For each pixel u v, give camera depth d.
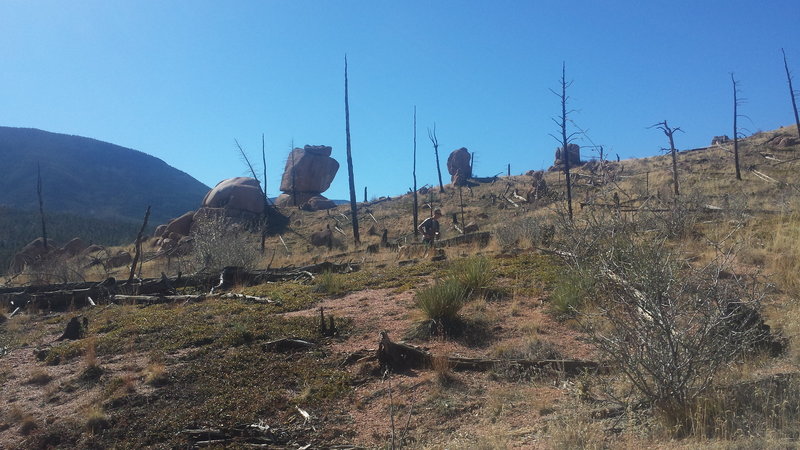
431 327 8.44
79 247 40.00
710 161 43.56
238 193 50.03
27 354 9.85
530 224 17.89
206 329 9.59
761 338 6.45
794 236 12.14
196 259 19.58
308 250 35.97
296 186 65.50
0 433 6.73
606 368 6.57
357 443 5.85
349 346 8.33
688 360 5.18
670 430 5.01
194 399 7.03
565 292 8.72
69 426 6.62
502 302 9.68
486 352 7.64
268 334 9.00
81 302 14.09
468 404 6.35
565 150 25.34
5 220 66.69
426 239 19.55
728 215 16.45
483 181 59.66
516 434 5.51
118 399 7.11
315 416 6.43
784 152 41.62
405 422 6.15
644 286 5.38
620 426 5.36
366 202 58.88
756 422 4.86
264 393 7.04
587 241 8.69
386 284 12.09
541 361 6.98
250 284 14.85
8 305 14.09
